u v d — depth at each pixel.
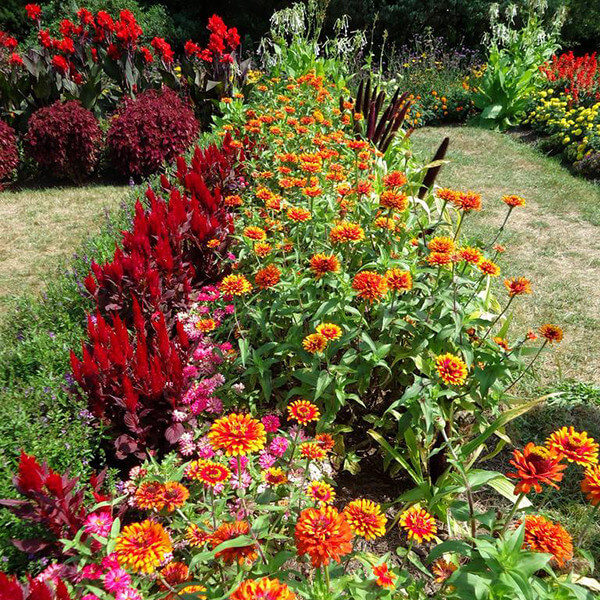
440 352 2.46
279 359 2.80
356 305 2.82
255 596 1.00
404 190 3.74
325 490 1.62
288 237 3.35
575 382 3.22
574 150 8.12
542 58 10.36
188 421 2.41
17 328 3.49
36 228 5.75
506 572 1.29
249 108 6.72
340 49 7.75
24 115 7.72
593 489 1.32
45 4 16.03
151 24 16.50
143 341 2.48
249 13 18.41
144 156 7.02
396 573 1.61
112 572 1.38
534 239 5.46
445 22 16.38
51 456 2.19
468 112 11.34
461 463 1.76
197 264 3.65
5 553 1.88
